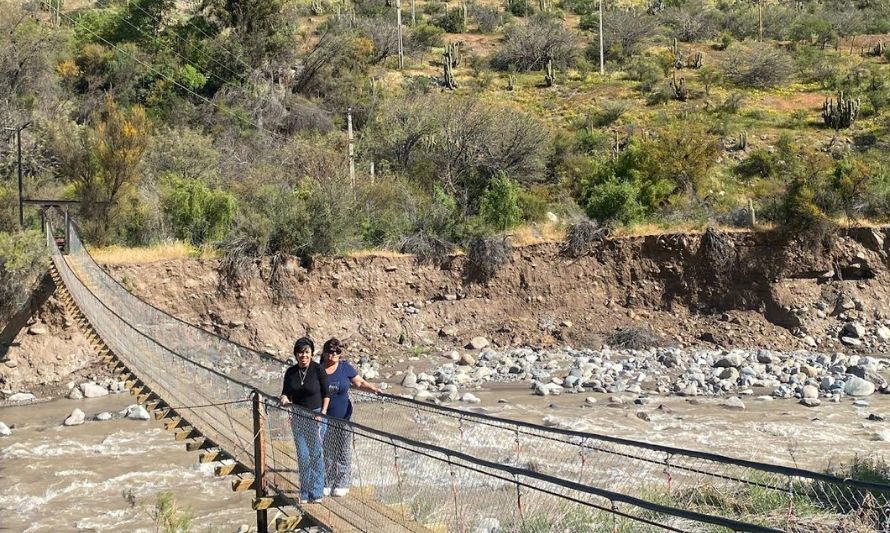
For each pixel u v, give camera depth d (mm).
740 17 68688
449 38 66250
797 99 51250
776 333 29438
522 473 5891
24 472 15781
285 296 28938
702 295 30797
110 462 16359
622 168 37344
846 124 46094
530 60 59969
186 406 11672
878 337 28750
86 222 30281
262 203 31672
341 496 8352
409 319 29812
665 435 16750
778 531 4520
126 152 30922
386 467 9102
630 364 25422
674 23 68938
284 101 50344
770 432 16984
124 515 13391
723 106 49812
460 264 30781
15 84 44125
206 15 55406
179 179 34531
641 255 31359
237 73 52281
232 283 28453
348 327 29250
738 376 23266
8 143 36562
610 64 58938
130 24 56469
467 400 20734
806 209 30359
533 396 21547
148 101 49219
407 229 31797
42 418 20594
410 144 40969
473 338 29328
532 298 30734
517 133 40781
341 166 38188
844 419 18219
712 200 36562
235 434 9969
